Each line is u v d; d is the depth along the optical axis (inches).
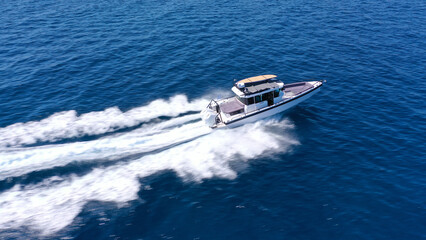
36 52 1990.7
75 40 2150.6
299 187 1030.4
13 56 1940.2
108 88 1605.6
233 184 1046.4
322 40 2139.5
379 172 1077.8
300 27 2349.9
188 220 916.0
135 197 989.8
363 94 1540.4
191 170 1099.9
